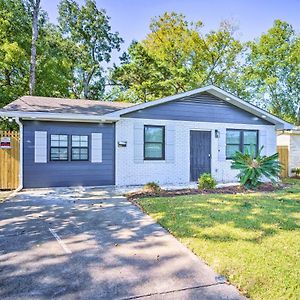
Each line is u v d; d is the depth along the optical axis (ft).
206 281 10.49
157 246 13.82
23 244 14.10
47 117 30.55
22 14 57.06
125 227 16.74
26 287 10.05
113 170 34.73
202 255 12.51
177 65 81.82
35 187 31.89
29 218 18.76
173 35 83.05
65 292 9.73
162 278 10.71
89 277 10.78
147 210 20.03
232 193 26.89
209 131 39.09
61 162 32.86
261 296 9.37
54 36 69.36
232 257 11.97
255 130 41.60
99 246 13.85
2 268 11.51
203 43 83.51
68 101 39.09
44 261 12.17
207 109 38.86
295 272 10.58
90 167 33.91
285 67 84.12
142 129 35.81
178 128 37.40
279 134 49.75
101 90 82.58
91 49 80.64
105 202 23.66
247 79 85.81
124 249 13.48
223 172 39.65
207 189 29.14
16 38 54.95
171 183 36.76
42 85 58.85
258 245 13.03
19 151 32.55
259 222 16.28
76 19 78.84
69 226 16.98
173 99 36.65
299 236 14.06
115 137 34.78
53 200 24.73
